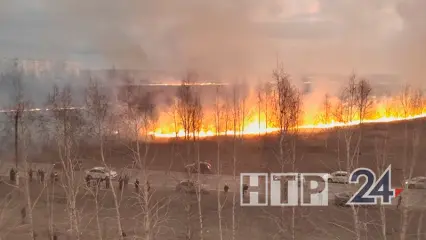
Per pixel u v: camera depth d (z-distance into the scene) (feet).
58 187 91.91
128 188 90.22
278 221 80.38
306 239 72.49
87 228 78.48
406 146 81.35
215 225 80.33
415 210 74.64
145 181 74.23
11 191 89.71
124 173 93.91
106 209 81.82
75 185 87.92
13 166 100.78
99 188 87.04
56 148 96.43
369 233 73.36
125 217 81.30
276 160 97.81
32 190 91.76
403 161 78.64
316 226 76.69
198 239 73.92
